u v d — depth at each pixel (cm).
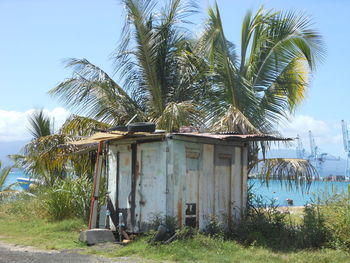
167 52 1705
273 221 1152
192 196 1087
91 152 1556
